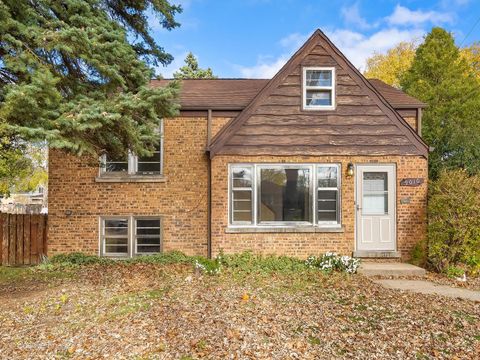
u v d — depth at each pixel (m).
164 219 11.45
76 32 6.43
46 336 5.17
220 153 10.95
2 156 14.45
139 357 4.49
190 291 7.42
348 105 11.10
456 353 4.75
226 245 10.84
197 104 11.48
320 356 4.58
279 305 6.54
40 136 6.09
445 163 15.29
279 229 10.85
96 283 8.33
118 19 8.77
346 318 5.95
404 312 6.30
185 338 5.00
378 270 9.68
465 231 9.56
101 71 7.18
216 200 10.92
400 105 11.41
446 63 19.78
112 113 6.70
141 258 10.88
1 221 11.55
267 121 11.05
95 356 4.53
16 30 6.45
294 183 11.09
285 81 11.15
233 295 7.14
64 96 7.39
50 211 11.42
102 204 11.45
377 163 11.00
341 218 10.95
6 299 7.15
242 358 4.45
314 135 11.05
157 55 9.45
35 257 11.67
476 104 17.69
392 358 4.57
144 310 6.18
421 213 10.86
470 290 8.12
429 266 10.57
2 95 6.48
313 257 10.27
